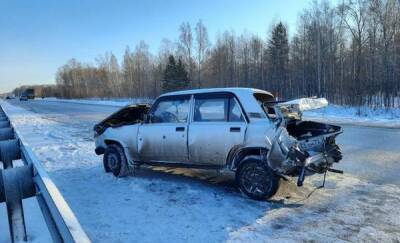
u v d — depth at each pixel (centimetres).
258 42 6081
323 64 4131
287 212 489
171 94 653
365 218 464
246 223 452
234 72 6209
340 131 610
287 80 5231
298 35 4897
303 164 513
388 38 3212
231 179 666
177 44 6425
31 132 1536
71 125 1852
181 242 401
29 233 367
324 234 416
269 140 521
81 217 485
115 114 764
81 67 11044
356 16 3669
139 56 7581
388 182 635
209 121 595
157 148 650
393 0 3278
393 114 2253
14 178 325
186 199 553
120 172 701
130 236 420
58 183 669
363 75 3362
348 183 628
